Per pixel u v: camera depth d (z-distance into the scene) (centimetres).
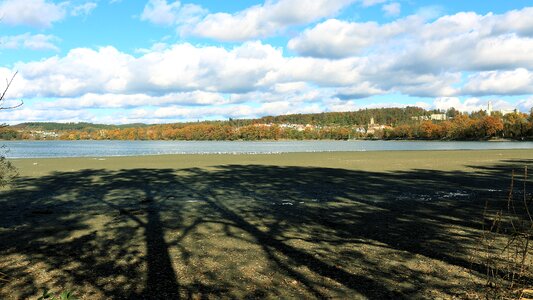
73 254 889
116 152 7169
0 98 411
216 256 867
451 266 784
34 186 2128
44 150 8300
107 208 1490
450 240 982
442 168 3119
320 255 870
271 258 851
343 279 722
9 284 704
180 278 733
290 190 1958
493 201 1588
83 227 1165
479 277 718
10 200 1678
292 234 1066
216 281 716
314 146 11169
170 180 2411
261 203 1588
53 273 762
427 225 1159
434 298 631
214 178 2508
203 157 4641
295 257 857
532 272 697
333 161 3931
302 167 3266
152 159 4306
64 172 2897
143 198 1728
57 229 1138
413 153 5381
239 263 819
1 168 1195
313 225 1176
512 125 13850
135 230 1123
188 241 997
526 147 8356
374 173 2766
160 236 1051
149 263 821
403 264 802
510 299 488
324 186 2095
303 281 713
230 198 1722
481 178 2441
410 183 2208
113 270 777
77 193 1881
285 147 10281
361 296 643
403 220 1234
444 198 1680
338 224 1187
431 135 16638
